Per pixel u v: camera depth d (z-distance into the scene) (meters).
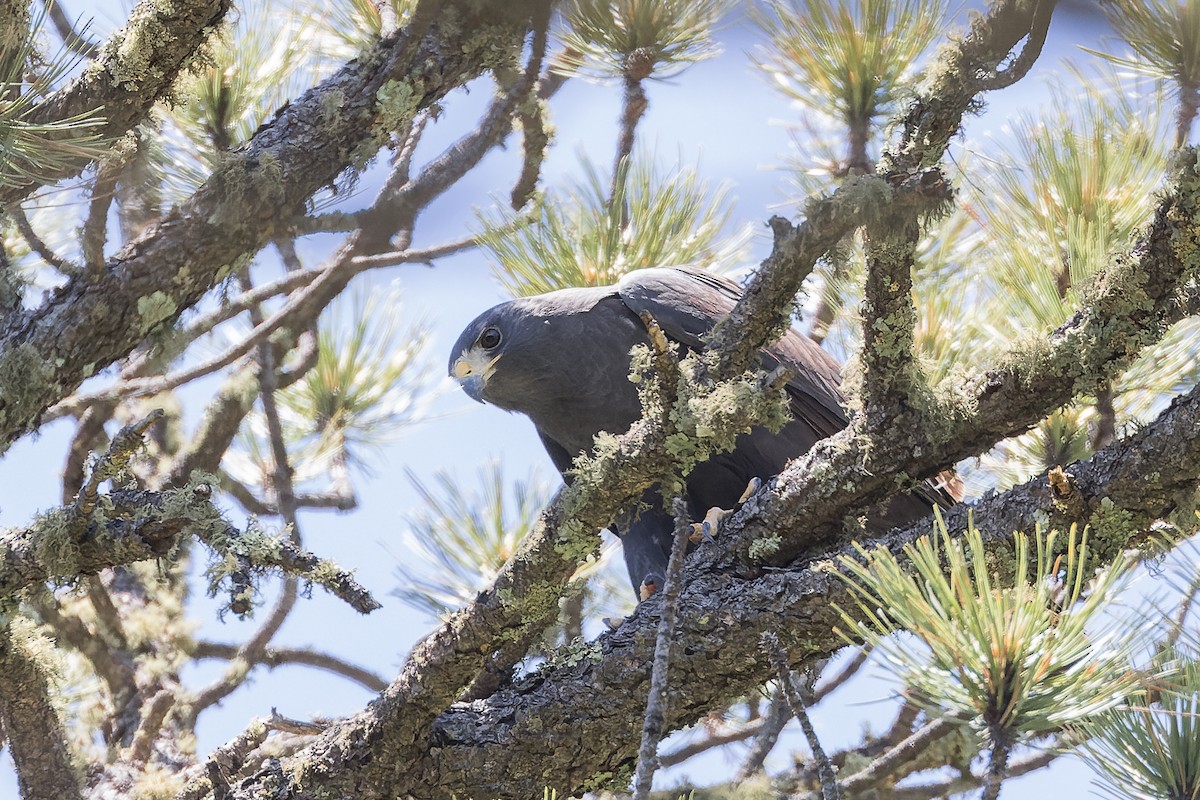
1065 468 6.13
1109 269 6.03
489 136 7.08
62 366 6.74
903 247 5.77
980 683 4.37
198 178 8.41
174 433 10.34
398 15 8.61
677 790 7.58
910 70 8.61
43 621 8.85
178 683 9.26
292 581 8.80
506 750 6.94
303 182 7.24
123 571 9.80
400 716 6.85
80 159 6.88
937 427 6.41
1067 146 7.83
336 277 8.20
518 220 9.30
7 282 6.90
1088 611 4.46
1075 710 4.33
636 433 6.14
